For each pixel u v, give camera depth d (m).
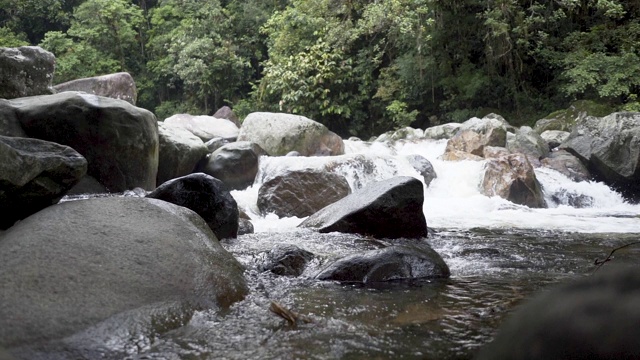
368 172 10.75
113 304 2.90
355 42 22.39
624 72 17.80
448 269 4.52
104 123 8.22
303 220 7.46
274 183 8.68
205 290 3.33
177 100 28.14
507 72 20.38
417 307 3.49
